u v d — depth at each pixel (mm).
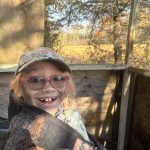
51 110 1327
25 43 2998
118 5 4852
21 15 2955
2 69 2934
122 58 5000
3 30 2932
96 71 3623
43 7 3010
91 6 4812
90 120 3730
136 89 3572
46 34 4770
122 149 3646
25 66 1251
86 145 1322
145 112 3348
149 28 5152
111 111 3770
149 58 5289
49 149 1180
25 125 1186
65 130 1234
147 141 3283
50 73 1297
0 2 2887
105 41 4988
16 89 1300
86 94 3650
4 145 1235
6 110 3076
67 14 4809
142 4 4996
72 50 4934
